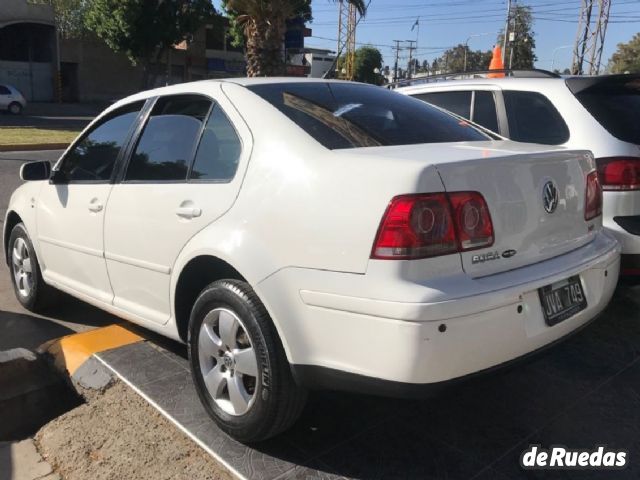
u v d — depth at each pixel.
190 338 3.08
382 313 2.30
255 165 2.85
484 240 2.47
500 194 2.55
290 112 2.99
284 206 2.64
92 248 3.80
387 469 2.75
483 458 2.84
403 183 2.36
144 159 3.53
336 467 2.75
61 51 41.69
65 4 44.84
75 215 3.93
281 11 15.45
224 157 3.05
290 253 2.58
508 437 3.02
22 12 38.00
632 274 4.04
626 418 3.21
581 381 3.60
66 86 43.16
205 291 2.95
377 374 2.36
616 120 4.29
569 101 4.51
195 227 3.01
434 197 2.36
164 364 3.69
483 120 5.11
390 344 2.30
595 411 3.27
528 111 4.80
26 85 40.09
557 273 2.68
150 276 3.36
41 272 4.50
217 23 41.50
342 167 2.55
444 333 2.27
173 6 36.56
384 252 2.33
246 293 2.76
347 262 2.42
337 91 3.43
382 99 3.53
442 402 3.33
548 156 2.80
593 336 4.23
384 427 3.08
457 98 5.39
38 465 2.95
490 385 3.52
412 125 3.27
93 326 4.50
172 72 45.91
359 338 2.38
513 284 2.48
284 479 2.67
